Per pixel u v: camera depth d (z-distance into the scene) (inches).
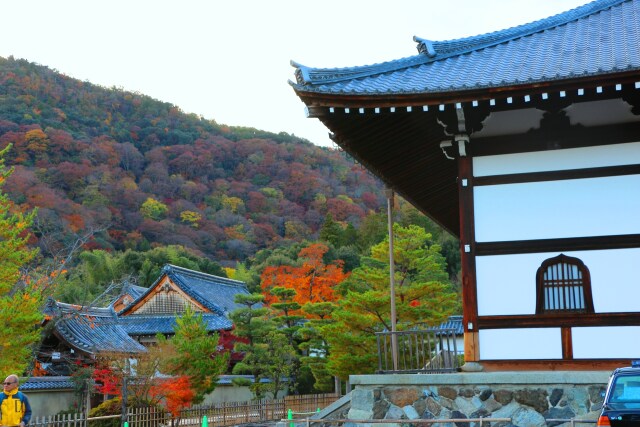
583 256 469.1
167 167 4586.6
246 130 5669.3
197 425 1248.8
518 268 477.7
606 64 453.1
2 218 858.1
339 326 1112.2
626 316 454.3
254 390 1492.4
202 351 1208.8
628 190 470.6
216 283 2491.4
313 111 478.6
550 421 431.8
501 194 489.7
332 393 1769.2
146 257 3235.7
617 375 356.8
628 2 633.0
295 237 4232.3
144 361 1151.6
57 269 1323.8
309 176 4817.9
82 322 1437.0
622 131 478.6
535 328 466.9
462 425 447.2
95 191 3878.0
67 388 1253.7
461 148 490.3
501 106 471.5
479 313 476.7
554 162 486.0
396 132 529.0
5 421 455.5
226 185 4616.1
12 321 797.2
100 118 4820.4
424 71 531.2
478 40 606.5
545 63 491.8
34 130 4057.6
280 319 1494.8
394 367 519.8
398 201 3545.8
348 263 2989.7
